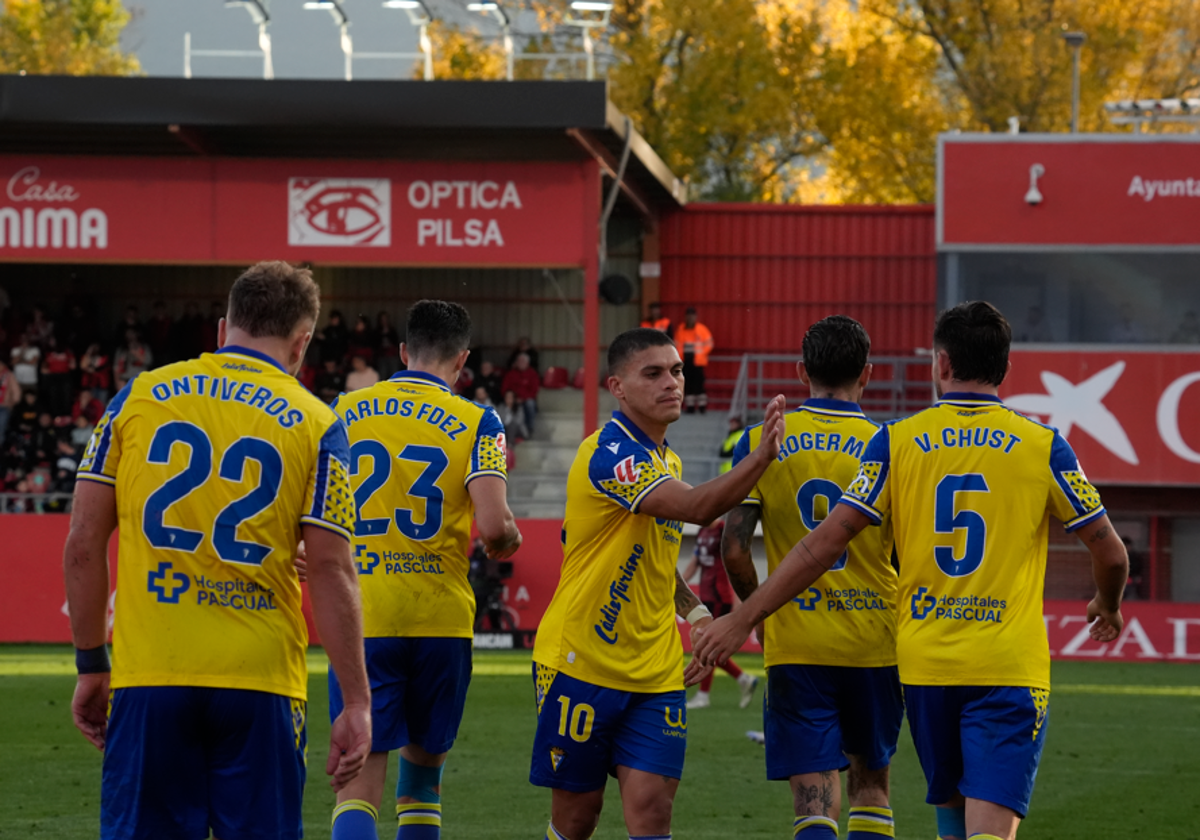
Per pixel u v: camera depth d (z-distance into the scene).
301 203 37.91
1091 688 30.23
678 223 50.88
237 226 37.94
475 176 38.03
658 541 9.98
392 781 18.02
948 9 72.06
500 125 36.00
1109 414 40.50
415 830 11.49
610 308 51.16
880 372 50.06
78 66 86.88
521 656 34.84
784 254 50.56
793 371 50.44
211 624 7.75
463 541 11.50
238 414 7.95
